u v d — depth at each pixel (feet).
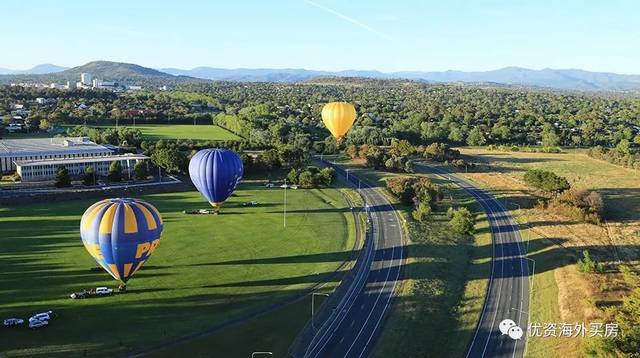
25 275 228.63
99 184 404.16
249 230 307.17
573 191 400.88
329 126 348.18
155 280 230.89
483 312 226.17
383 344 190.29
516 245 311.47
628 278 248.52
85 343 177.37
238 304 212.43
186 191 399.44
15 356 167.22
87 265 241.96
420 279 246.27
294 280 238.48
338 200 386.93
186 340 183.42
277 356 177.27
